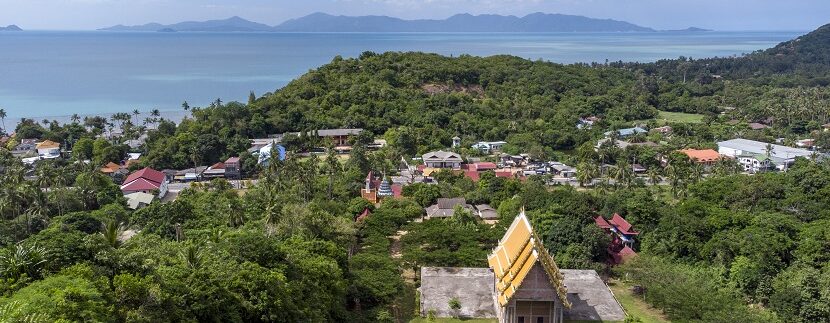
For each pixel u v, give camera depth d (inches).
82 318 1989.4
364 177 6717.5
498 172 7204.7
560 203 4783.5
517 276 3100.4
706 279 3865.7
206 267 2738.7
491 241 4350.4
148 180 6378.0
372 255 3988.7
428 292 3585.1
